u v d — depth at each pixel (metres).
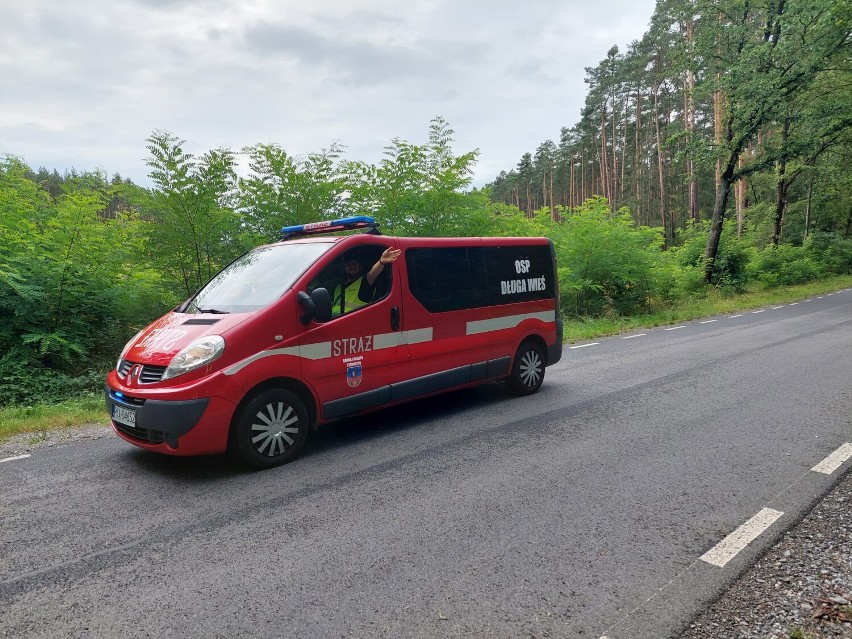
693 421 5.94
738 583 2.96
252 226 10.66
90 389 8.30
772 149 23.22
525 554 3.28
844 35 21.86
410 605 2.79
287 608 2.78
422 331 5.88
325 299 4.84
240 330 4.55
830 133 25.03
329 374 5.07
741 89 21.92
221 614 2.73
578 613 2.72
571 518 3.73
